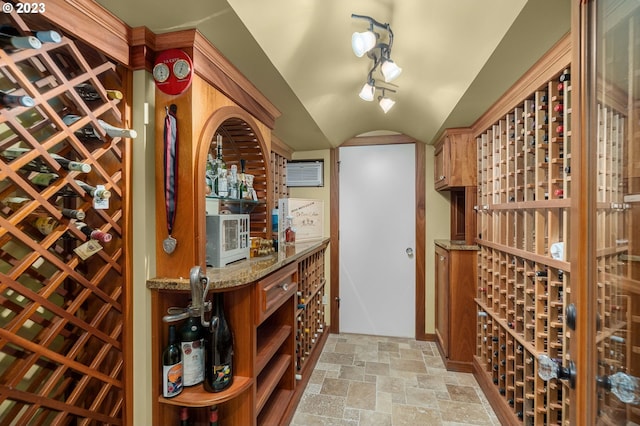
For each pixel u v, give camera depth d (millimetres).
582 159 746
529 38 1101
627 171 705
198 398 1074
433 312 2854
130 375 1039
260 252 1681
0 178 683
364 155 3014
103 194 916
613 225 725
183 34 1021
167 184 1055
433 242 2863
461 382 2115
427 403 1871
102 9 886
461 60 1359
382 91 1879
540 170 1317
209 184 1401
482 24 1112
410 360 2451
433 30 1247
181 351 1134
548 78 1225
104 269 972
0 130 824
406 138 2926
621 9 696
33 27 798
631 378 692
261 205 1834
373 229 2996
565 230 1133
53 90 794
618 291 716
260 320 1221
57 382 854
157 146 1081
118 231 1009
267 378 1517
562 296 1197
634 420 682
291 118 2033
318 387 2047
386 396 1944
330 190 3070
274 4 1006
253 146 1714
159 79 1052
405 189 2934
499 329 1780
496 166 1812
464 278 2244
